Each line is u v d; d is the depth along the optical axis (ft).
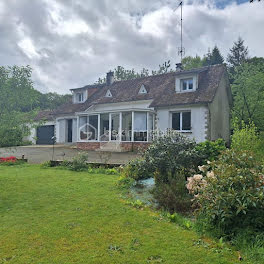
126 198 20.25
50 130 94.94
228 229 13.53
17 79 25.27
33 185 24.20
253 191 13.35
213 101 61.05
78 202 18.84
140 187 23.54
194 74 62.44
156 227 14.34
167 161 22.86
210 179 14.93
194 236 13.24
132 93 75.36
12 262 10.43
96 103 79.00
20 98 25.71
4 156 52.03
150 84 76.43
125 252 11.34
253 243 12.12
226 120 74.74
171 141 24.54
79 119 72.43
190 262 10.62
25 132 26.99
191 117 58.90
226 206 13.24
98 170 32.37
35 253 11.18
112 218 15.57
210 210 13.71
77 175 29.91
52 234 13.10
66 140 87.86
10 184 24.49
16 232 13.34
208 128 56.75
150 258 10.89
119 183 24.35
